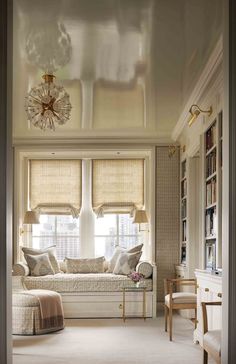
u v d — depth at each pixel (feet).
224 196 8.78
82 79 18.56
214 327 15.98
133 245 30.22
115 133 28.19
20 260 28.89
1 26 8.29
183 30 14.14
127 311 26.05
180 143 28.53
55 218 30.40
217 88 17.37
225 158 8.77
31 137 28.81
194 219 24.99
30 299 21.58
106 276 26.50
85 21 13.55
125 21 13.55
